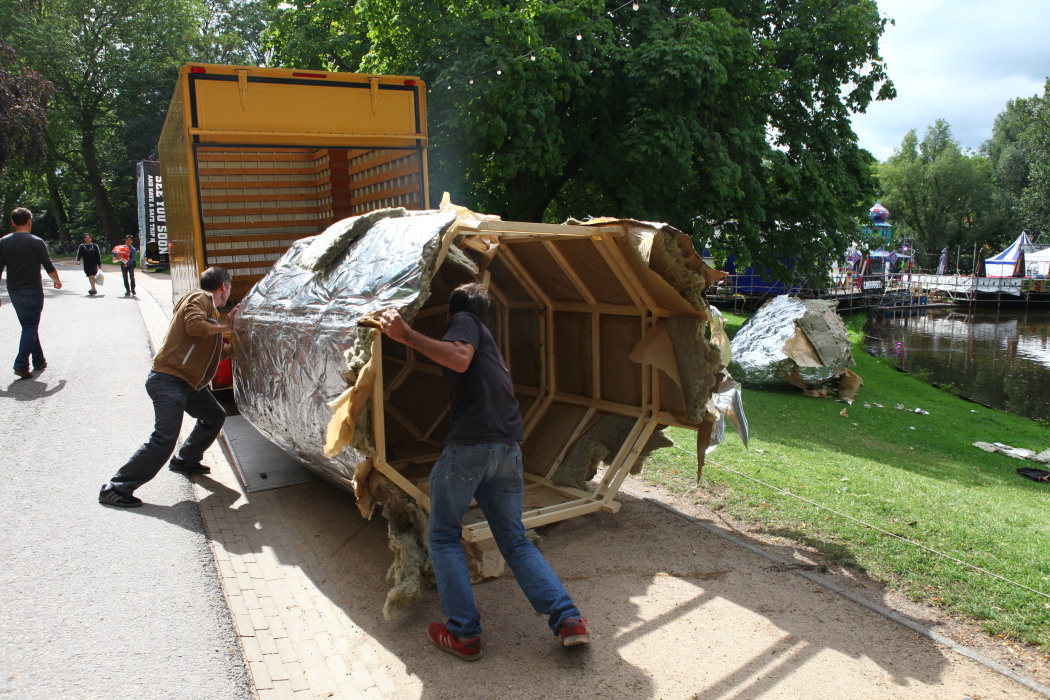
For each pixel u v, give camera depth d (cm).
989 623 368
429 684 322
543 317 582
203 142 739
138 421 728
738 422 487
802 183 1579
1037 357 2447
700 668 334
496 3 1276
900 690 316
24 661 320
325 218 1108
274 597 402
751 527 505
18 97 2597
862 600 396
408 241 403
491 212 1526
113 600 380
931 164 6738
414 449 591
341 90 791
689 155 1299
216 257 1070
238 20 4506
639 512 531
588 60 1327
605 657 344
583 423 543
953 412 1305
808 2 1600
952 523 519
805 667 333
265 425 528
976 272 5316
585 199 1723
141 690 305
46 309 1579
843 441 901
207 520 504
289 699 310
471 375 349
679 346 464
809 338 1256
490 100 1235
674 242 425
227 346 591
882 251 5419
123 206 5025
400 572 373
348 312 401
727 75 1334
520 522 358
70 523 477
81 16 4050
